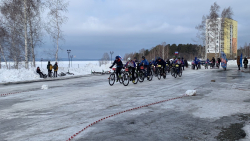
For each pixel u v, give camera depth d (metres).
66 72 27.09
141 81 14.87
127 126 4.99
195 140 4.10
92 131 4.68
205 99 8.02
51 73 23.23
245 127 4.77
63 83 15.76
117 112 6.37
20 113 6.52
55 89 12.12
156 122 5.27
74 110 6.74
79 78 20.95
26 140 4.25
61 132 4.68
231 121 5.23
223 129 4.68
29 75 21.33
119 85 13.37
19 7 24.78
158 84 13.37
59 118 5.84
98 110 6.68
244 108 6.49
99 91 10.80
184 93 9.62
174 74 17.92
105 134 4.48
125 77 13.04
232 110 6.28
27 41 26.03
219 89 10.57
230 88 10.86
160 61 16.78
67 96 9.48
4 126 5.21
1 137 4.45
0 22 25.72
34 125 5.24
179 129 4.73
